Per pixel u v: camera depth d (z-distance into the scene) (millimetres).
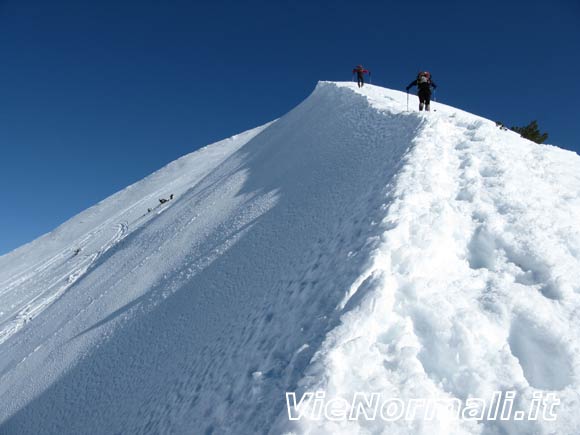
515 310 4062
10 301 35844
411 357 3682
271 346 5379
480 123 9547
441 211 5805
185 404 5922
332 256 6477
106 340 11945
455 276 4730
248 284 8602
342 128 14164
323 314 4906
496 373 3518
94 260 34281
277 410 3965
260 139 26172
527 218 5523
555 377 3518
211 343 7242
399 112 12250
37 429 10062
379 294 4309
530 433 3062
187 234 16750
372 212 6680
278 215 11039
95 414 8688
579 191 7168
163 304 11211
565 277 4422
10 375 15508
